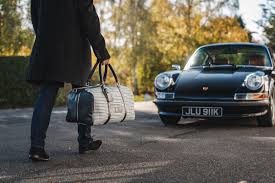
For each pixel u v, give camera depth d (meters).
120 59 36.00
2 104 13.53
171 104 6.91
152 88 39.94
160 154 4.51
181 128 6.84
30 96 13.78
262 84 6.66
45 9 4.21
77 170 3.79
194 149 4.80
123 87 4.45
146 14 35.31
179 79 7.11
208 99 6.69
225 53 7.88
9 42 19.09
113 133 6.28
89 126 4.51
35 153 4.10
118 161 4.16
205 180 3.42
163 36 34.25
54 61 4.15
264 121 6.82
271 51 8.09
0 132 6.70
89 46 4.39
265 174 3.61
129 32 35.62
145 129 6.75
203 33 33.59
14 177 3.55
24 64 13.80
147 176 3.56
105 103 4.25
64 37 4.18
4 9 18.64
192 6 34.12
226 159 4.23
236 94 6.62
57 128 7.11
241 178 3.48
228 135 5.95
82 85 4.31
